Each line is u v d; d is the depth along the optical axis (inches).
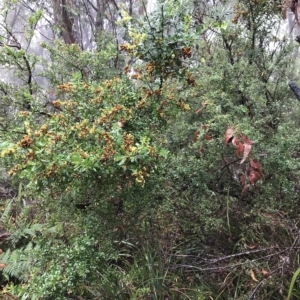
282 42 89.8
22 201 99.3
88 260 48.6
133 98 55.1
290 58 91.5
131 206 53.5
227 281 63.5
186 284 66.6
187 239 71.4
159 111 55.6
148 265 63.5
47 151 45.5
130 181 48.8
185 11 52.6
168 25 51.9
